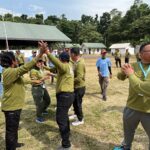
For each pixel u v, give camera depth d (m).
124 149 4.68
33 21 90.81
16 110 4.65
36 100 6.91
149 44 4.07
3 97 4.71
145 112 4.19
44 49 4.64
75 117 7.46
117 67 25.58
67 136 5.32
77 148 5.56
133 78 3.71
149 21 96.69
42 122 7.19
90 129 6.69
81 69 6.55
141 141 5.94
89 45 99.56
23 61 16.44
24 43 41.25
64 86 5.27
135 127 4.51
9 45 39.78
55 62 5.06
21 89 4.72
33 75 6.59
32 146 5.70
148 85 3.58
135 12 110.75
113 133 6.43
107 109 8.65
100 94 11.26
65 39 44.31
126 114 4.46
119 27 112.25
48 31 45.03
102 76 9.88
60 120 5.28
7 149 4.80
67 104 5.28
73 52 6.56
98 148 5.57
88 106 9.05
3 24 41.78
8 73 4.50
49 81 15.13
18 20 83.44
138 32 100.06
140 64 4.20
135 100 4.27
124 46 93.44
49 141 5.96
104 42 117.00
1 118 7.65
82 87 6.73
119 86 13.39
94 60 42.34
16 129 4.79
